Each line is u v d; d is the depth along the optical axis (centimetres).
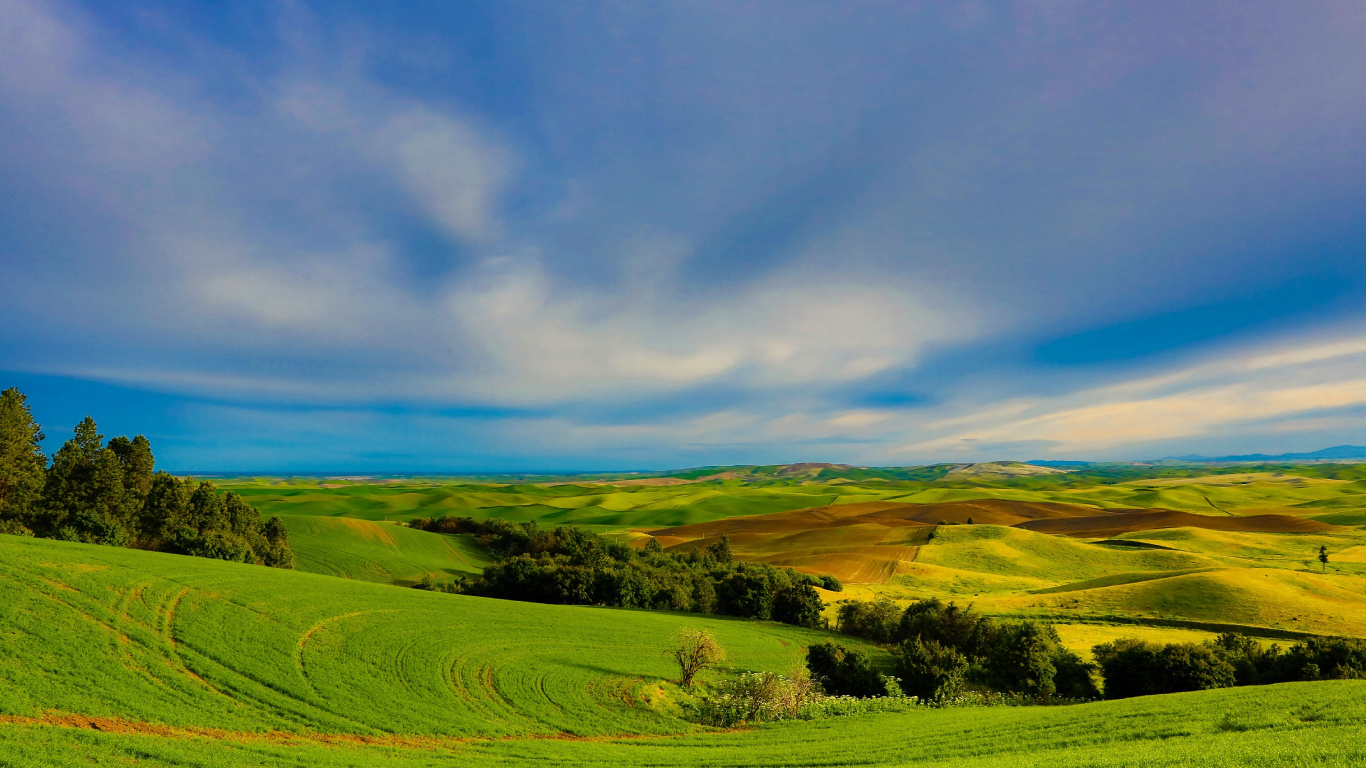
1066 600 7994
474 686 3316
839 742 2775
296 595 4097
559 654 4100
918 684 4397
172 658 2861
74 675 2489
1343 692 2989
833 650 4503
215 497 7294
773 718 3428
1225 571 8319
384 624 3950
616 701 3422
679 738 2931
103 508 6097
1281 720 2428
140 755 1973
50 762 1794
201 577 3956
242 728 2430
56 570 3391
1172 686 4291
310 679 2984
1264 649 5572
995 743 2561
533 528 11569
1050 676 4653
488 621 4572
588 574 7150
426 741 2605
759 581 7281
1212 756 1819
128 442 7100
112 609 3127
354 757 2219
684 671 3884
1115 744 2281
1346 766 1608
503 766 2281
